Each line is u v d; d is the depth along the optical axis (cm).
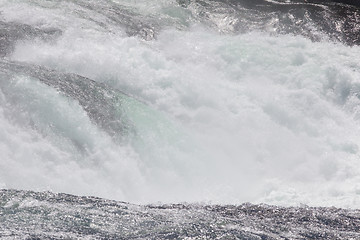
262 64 6919
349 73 6800
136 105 5838
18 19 6844
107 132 5394
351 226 4394
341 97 6706
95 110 5506
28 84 5344
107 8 7744
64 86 5606
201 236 3969
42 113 5206
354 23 8444
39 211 4081
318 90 6669
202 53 6988
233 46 7144
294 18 8312
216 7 8306
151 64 6456
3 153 4875
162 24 7638
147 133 5597
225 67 6844
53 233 3819
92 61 6262
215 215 4372
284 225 4306
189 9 8138
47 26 6806
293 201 5241
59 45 6469
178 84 6316
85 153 5184
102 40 6712
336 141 6166
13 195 4278
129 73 6278
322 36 8012
